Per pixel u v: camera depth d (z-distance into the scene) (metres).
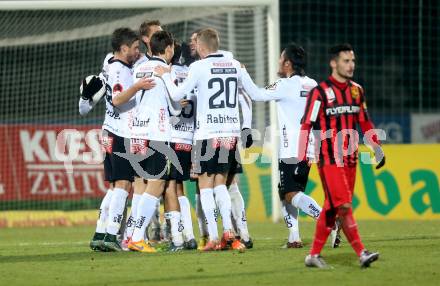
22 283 25.22
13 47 62.88
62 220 55.59
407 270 26.28
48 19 58.31
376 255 26.59
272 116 51.44
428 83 78.38
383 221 51.22
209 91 32.75
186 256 31.14
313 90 26.73
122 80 33.59
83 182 56.25
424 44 79.06
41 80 63.50
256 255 31.05
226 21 56.31
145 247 33.50
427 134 72.31
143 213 33.31
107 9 52.66
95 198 56.34
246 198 54.38
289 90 33.03
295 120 33.03
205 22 56.97
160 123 32.97
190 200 53.34
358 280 24.39
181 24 57.41
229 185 34.84
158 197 33.41
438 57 78.88
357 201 53.12
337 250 31.92
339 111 26.59
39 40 58.12
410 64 76.62
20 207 55.88
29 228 53.84
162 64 32.91
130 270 27.56
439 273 25.64
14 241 43.31
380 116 73.94
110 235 33.94
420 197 52.91
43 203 56.03
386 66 78.38
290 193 33.00
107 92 34.09
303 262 28.61
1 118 63.00
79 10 57.06
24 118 62.41
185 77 35.06
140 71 32.97
